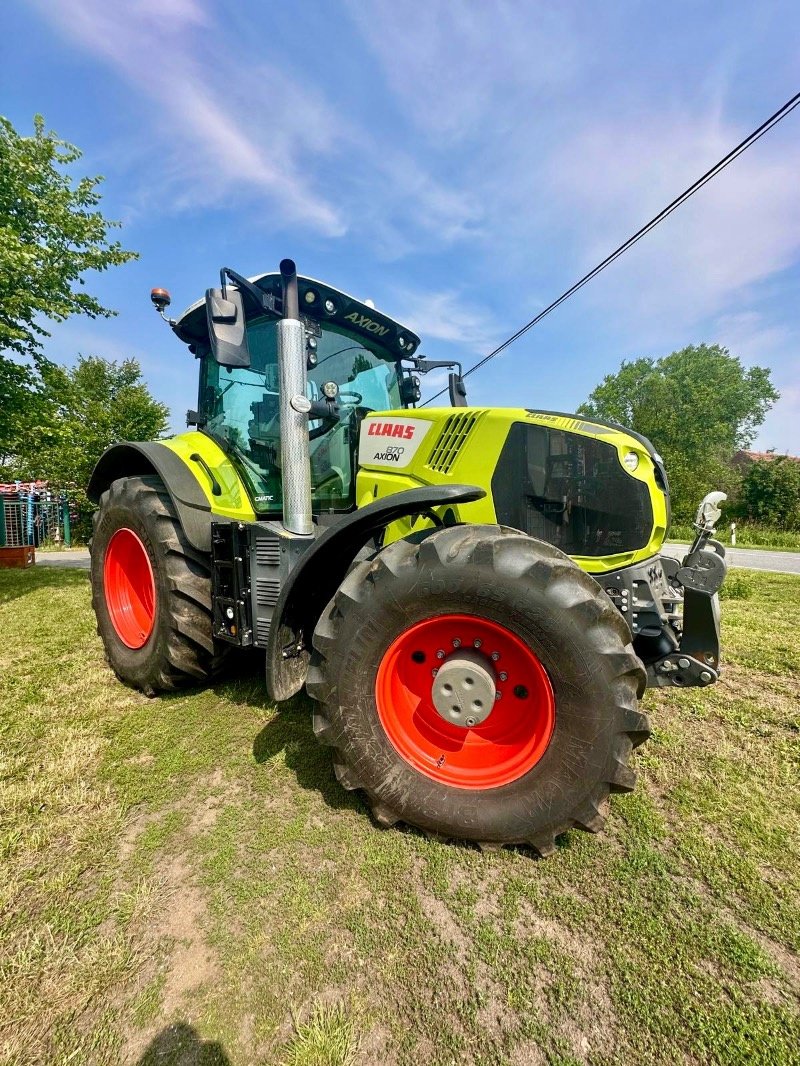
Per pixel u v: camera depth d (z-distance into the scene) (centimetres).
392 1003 118
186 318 320
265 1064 106
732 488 2664
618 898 147
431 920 140
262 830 176
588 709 152
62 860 162
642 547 203
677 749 231
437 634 178
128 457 342
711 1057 107
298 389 235
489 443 221
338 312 296
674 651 203
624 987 122
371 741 173
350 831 176
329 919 141
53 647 397
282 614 198
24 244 647
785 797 195
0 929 137
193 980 124
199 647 280
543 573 155
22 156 670
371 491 250
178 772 212
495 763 171
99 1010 117
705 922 139
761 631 420
